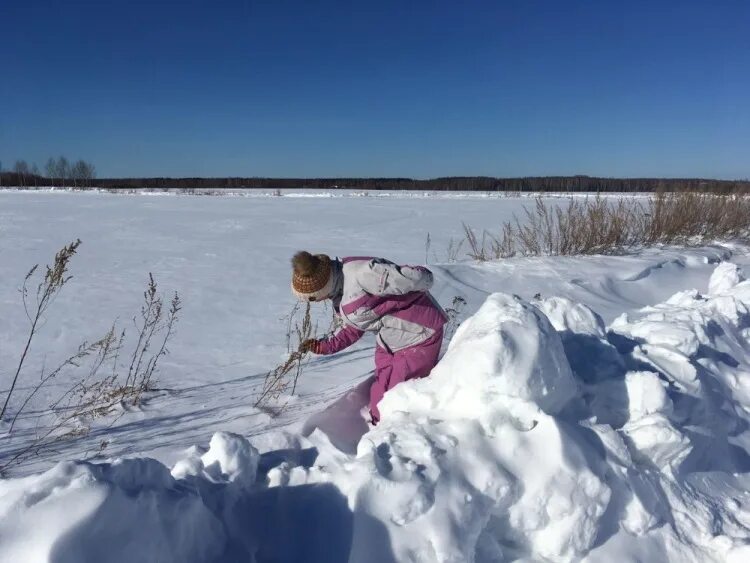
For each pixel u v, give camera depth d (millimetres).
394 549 1882
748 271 9523
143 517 1607
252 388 3938
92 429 3246
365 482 1958
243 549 1884
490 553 2090
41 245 11508
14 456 2906
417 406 2582
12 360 4551
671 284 8484
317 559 1874
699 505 2500
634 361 3064
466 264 8773
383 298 3180
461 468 2127
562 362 2537
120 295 7031
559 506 2125
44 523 1449
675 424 2707
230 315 6230
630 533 2289
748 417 3273
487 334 2453
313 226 16281
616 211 11734
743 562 2246
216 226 15938
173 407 3588
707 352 3562
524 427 2320
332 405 3258
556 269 8500
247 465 2127
